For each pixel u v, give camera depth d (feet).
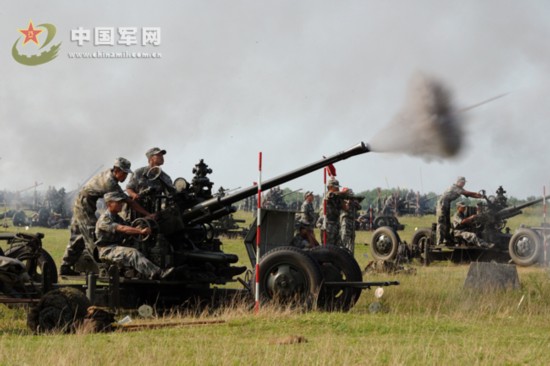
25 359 74.84
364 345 83.87
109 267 117.19
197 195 125.49
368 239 353.31
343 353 77.20
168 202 122.21
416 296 131.95
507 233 255.70
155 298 121.19
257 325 100.63
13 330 100.01
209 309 120.37
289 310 110.93
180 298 122.42
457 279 162.71
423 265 236.84
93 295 108.27
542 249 230.48
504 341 88.89
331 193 177.68
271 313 108.88
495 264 136.46
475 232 242.17
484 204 243.81
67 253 127.13
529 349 81.25
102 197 121.39
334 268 124.67
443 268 216.13
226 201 122.93
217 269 125.80
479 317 111.75
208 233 132.16
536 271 204.64
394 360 72.49
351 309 122.01
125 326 96.58
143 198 122.11
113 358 74.33
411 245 244.83
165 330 96.58
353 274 124.16
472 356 76.84
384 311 118.73
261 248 124.98
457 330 98.48
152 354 76.79
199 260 122.11
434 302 125.59
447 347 82.43
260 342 86.69
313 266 115.14
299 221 162.50
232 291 123.44
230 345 83.20
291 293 115.14
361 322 102.22
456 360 74.74
